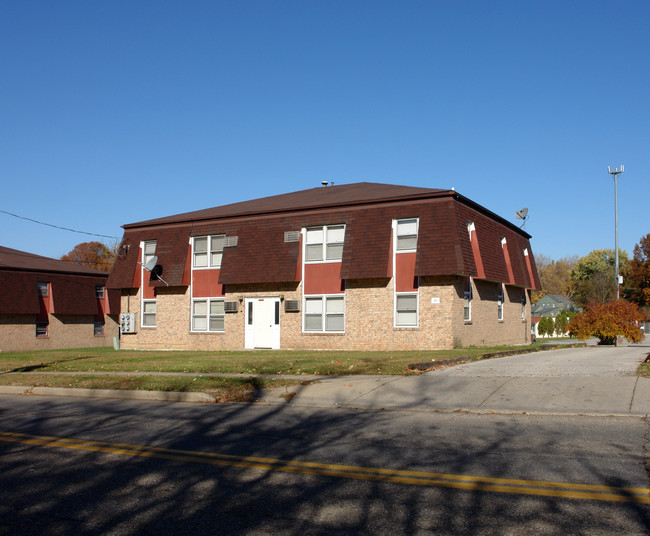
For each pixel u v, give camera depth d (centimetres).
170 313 2978
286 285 2662
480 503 561
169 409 1197
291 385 1355
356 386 1296
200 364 1809
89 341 4725
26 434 958
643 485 602
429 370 1505
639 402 1016
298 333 2619
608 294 7188
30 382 1628
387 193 2639
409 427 934
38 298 4259
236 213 2791
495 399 1103
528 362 1592
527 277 3191
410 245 2427
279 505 572
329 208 2583
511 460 711
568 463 690
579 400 1052
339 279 2550
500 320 2891
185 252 2917
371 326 2461
